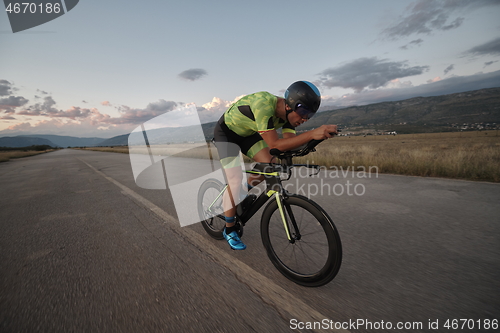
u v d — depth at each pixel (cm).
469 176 551
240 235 251
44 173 1098
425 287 171
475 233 256
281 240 204
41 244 277
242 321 144
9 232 325
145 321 146
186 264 219
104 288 184
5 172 1288
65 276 204
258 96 197
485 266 194
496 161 652
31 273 212
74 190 617
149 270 210
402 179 558
